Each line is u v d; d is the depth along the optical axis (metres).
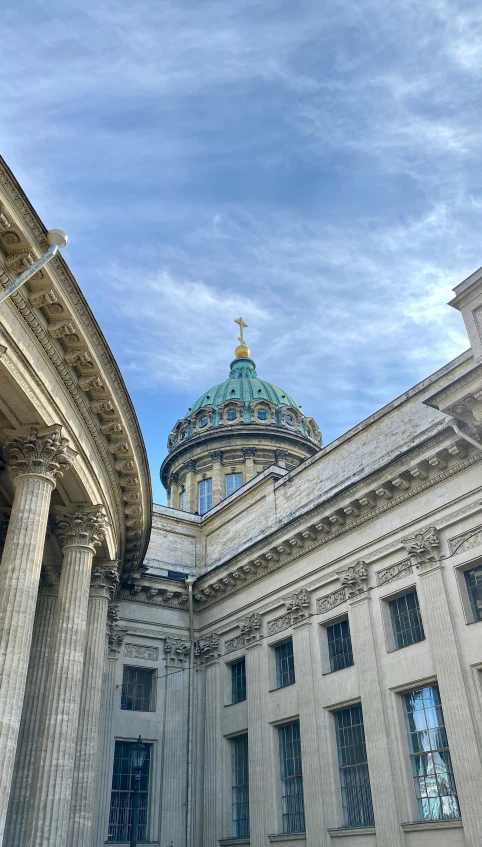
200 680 36.09
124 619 35.44
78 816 23.09
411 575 26.73
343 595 29.38
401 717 25.44
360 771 26.34
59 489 22.00
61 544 22.72
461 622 24.38
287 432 59.47
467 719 22.73
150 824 31.75
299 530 31.55
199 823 32.50
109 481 24.66
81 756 23.98
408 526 27.33
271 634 32.62
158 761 33.31
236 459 58.34
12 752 15.50
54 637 21.00
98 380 20.66
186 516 42.12
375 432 31.33
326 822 26.33
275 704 30.94
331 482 32.78
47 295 17.66
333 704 27.98
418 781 24.20
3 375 17.23
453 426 24.12
